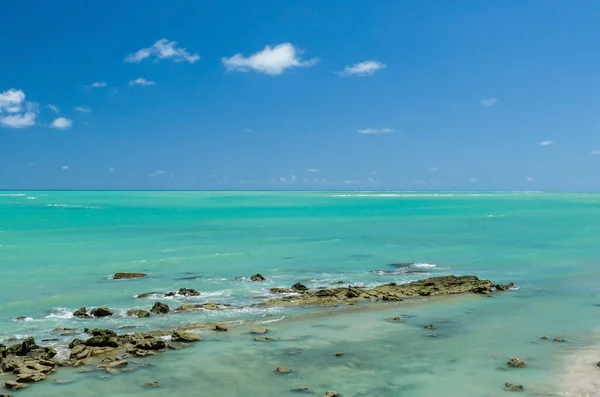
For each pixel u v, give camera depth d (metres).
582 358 15.45
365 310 21.22
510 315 20.55
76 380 13.80
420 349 16.39
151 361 15.25
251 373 14.40
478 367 14.80
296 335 17.84
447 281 26.33
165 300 22.98
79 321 19.58
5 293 24.12
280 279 27.94
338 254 36.97
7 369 14.26
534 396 12.75
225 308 21.45
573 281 27.53
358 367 14.85
